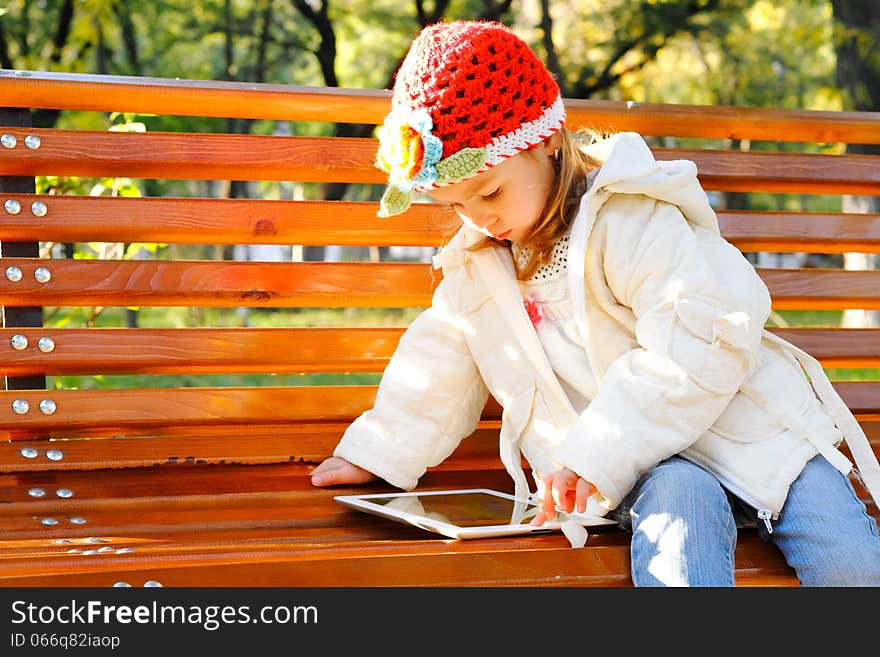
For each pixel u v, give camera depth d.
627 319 1.65
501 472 1.98
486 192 1.63
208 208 1.97
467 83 1.57
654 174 1.64
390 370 1.88
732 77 8.39
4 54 7.70
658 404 1.50
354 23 10.18
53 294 1.90
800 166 2.28
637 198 1.66
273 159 2.00
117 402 1.90
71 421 1.88
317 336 2.02
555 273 1.73
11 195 1.88
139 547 1.42
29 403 1.86
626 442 1.49
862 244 2.31
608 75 8.27
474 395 1.88
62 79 1.90
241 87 1.99
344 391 2.03
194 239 2.00
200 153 1.97
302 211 2.02
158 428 1.99
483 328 1.81
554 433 1.72
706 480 1.46
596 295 1.67
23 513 1.61
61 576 1.27
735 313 1.51
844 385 2.19
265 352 1.99
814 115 2.29
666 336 1.52
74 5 7.01
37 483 1.76
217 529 1.57
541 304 1.74
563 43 8.52
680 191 1.65
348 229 2.05
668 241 1.61
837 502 1.50
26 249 1.94
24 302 1.91
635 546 1.44
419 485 1.87
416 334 1.88
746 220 2.24
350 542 1.45
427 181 1.57
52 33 7.63
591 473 1.48
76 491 1.70
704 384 1.49
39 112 6.59
